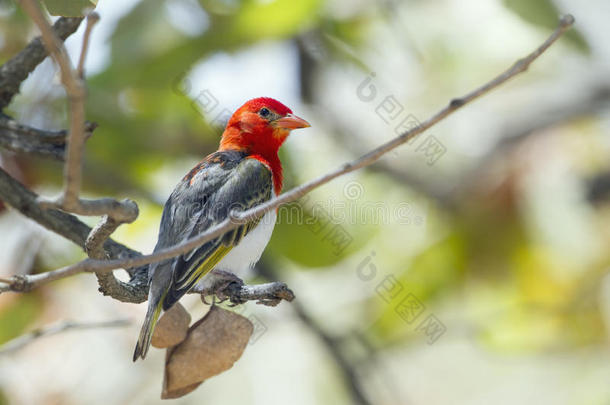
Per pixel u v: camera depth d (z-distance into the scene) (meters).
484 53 14.88
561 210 12.76
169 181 12.59
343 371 12.06
